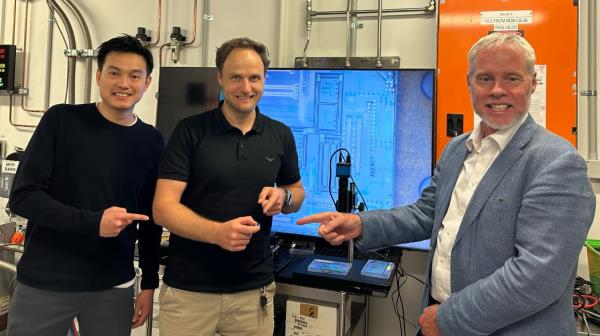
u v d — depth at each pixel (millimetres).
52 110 1451
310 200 2125
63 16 2617
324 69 2109
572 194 902
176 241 1432
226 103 1451
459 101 1978
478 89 1087
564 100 1869
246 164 1415
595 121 1969
